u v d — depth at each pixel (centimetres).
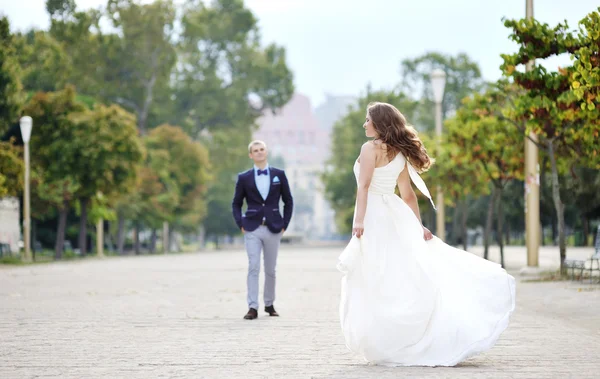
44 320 1356
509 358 927
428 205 4862
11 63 5144
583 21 1628
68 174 5672
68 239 8381
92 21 9244
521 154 3038
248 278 1392
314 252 7150
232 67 10831
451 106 10838
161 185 8125
